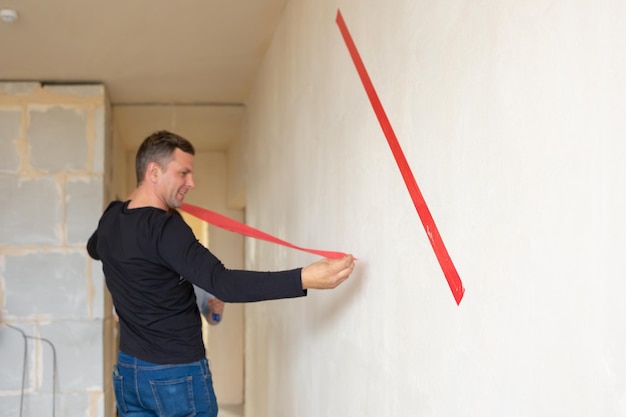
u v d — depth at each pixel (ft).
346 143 6.05
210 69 13.15
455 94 3.49
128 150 22.03
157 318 6.39
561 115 2.46
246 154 16.14
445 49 3.64
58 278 13.11
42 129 13.35
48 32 10.78
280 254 10.18
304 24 8.31
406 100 4.33
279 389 10.18
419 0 4.08
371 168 5.19
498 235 2.98
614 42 2.15
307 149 8.02
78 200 13.30
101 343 13.14
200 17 10.30
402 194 4.40
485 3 3.12
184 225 6.16
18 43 11.29
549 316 2.54
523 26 2.75
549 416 2.54
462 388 3.39
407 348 4.27
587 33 2.30
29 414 12.82
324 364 6.84
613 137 2.15
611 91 2.16
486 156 3.11
